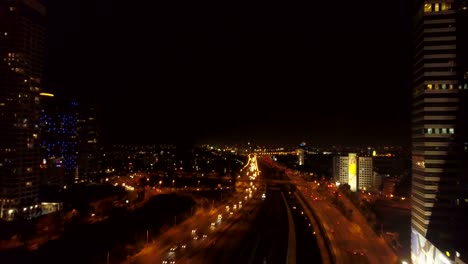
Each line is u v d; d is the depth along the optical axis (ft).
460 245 444.96
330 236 649.20
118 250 506.07
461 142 543.80
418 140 581.12
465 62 552.82
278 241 603.67
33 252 509.76
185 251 525.75
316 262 499.51
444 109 552.82
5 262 475.72
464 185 537.24
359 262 501.97
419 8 585.63
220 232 653.30
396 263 505.66
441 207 536.83
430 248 483.51
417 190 576.61
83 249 512.63
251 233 652.48
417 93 592.19
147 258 490.90
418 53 590.14
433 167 544.62
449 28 556.51
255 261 492.13
